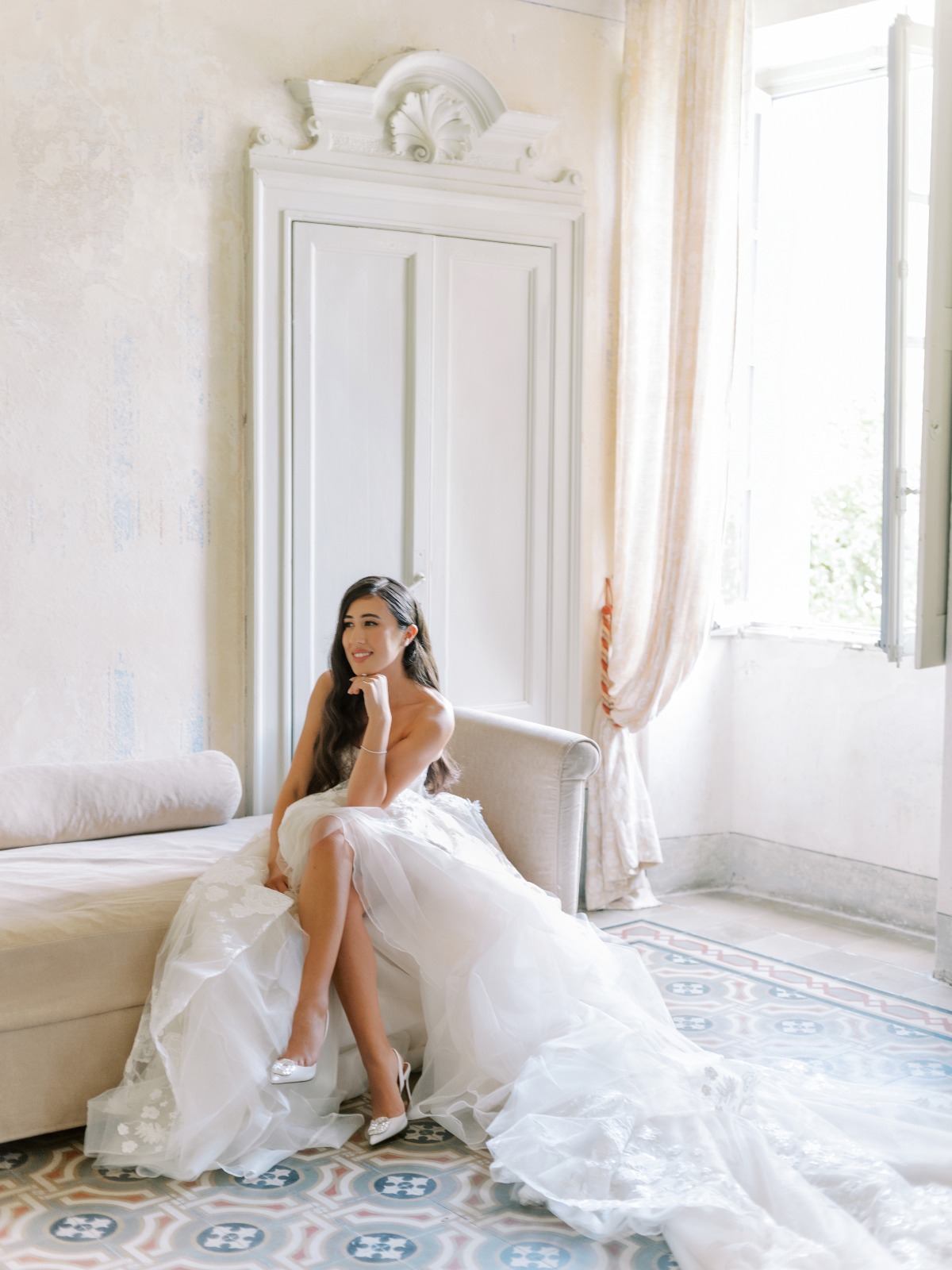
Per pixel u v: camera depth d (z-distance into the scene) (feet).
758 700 16.89
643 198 15.75
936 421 13.01
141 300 13.20
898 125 13.25
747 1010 12.61
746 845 17.15
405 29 14.58
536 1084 9.75
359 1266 8.20
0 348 12.46
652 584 15.90
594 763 12.01
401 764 10.96
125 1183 9.29
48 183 12.61
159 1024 9.36
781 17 15.39
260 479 13.91
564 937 10.74
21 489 12.65
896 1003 12.89
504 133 15.15
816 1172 8.82
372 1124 9.84
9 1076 9.47
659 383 15.70
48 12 12.51
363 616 11.09
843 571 17.16
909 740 15.25
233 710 14.05
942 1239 7.94
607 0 15.88
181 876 10.89
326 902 9.98
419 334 14.79
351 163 14.23
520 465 15.70
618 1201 8.55
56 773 12.25
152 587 13.43
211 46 13.43
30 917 9.84
